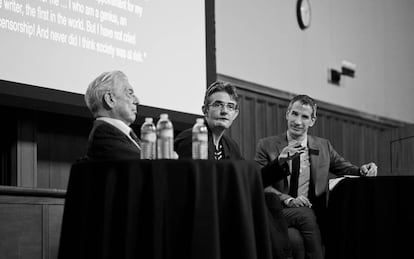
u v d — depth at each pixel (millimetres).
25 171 4359
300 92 7891
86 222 2625
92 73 4668
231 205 2623
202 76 5688
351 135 8719
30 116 4430
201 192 2561
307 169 4133
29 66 4254
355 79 8859
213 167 2598
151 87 5160
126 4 5016
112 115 3131
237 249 2602
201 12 5770
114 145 2939
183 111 5445
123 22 4973
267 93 7391
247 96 7188
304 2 8039
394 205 3799
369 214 3840
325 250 3980
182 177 2561
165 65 5324
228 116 3541
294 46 7883
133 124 5184
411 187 3775
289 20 7859
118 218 2566
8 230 3615
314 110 4234
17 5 4223
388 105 9461
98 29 4750
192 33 5645
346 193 3895
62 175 4824
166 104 5281
